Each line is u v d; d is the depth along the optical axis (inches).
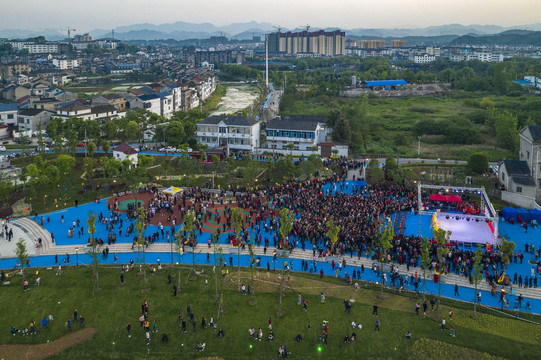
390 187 4817.9
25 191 4717.0
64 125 6446.9
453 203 4355.3
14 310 2711.6
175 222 4003.4
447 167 5733.3
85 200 4579.2
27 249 3526.1
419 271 3193.9
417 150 7022.6
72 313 2691.9
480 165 5349.4
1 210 4247.0
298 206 4212.6
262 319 2657.5
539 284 3002.0
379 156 6284.5
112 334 2518.5
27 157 5792.3
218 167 5487.2
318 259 3415.4
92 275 3144.7
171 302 2822.3
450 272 3184.1
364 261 3356.3
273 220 3922.2
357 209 4030.5
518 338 2486.5
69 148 6117.1
